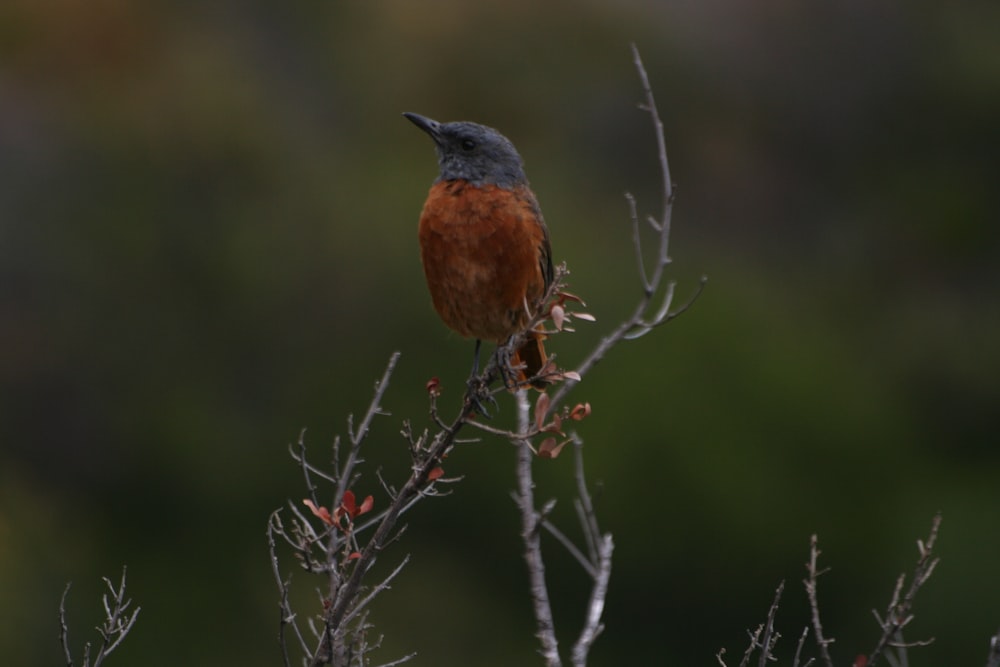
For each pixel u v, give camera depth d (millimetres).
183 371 17656
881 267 22172
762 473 16797
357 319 17688
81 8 19812
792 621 16453
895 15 23422
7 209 18125
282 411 17250
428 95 20469
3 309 17641
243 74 20062
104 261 18109
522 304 7660
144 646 14906
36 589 14727
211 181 18844
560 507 15867
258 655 15086
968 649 16125
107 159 18734
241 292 18000
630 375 17000
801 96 22969
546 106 20688
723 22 22891
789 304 20234
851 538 17031
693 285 18766
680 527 16203
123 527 16672
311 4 20828
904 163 23250
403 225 18453
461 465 15828
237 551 16406
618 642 16031
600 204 19844
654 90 21297
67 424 17156
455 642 15133
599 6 21750
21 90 19156
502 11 21125
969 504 17750
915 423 19703
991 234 22516
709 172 21578
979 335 21062
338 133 20000
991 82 22922
